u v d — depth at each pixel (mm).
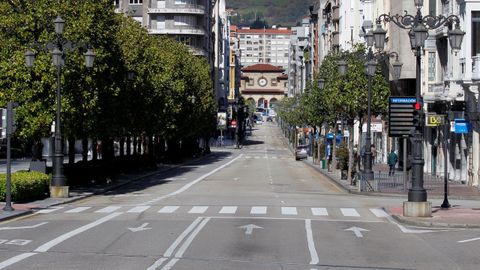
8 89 39781
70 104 40469
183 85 77625
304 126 130750
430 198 41281
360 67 54688
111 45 44000
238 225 25844
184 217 28609
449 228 26156
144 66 56969
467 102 47469
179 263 17125
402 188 46625
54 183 37312
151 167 71750
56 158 37562
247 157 116125
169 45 82875
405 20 32531
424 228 26203
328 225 26594
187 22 127438
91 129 44875
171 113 73500
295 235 23281
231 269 16453
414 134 29031
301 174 69688
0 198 32812
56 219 27344
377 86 54781
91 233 22844
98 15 42594
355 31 100688
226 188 48281
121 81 47844
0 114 29297
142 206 33750
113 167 54906
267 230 24531
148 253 18688
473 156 48875
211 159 107750
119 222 26359
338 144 87562
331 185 53969
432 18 33906
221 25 191750
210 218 28297
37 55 39562
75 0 41625
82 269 16047
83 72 40906
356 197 42188
